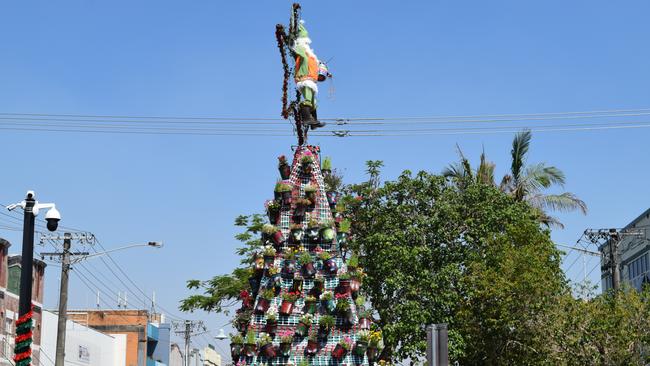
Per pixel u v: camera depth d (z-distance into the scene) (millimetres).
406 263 36344
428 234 38031
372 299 37250
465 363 39594
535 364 37375
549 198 48938
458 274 37031
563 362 36219
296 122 25719
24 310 25062
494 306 37125
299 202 24281
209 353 114000
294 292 23438
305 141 25672
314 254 23922
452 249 38219
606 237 43969
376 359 23609
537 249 37906
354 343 23062
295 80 25812
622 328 35594
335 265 23609
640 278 58875
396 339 35969
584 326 35969
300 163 25000
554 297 36906
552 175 49594
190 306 38344
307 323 22906
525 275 36000
